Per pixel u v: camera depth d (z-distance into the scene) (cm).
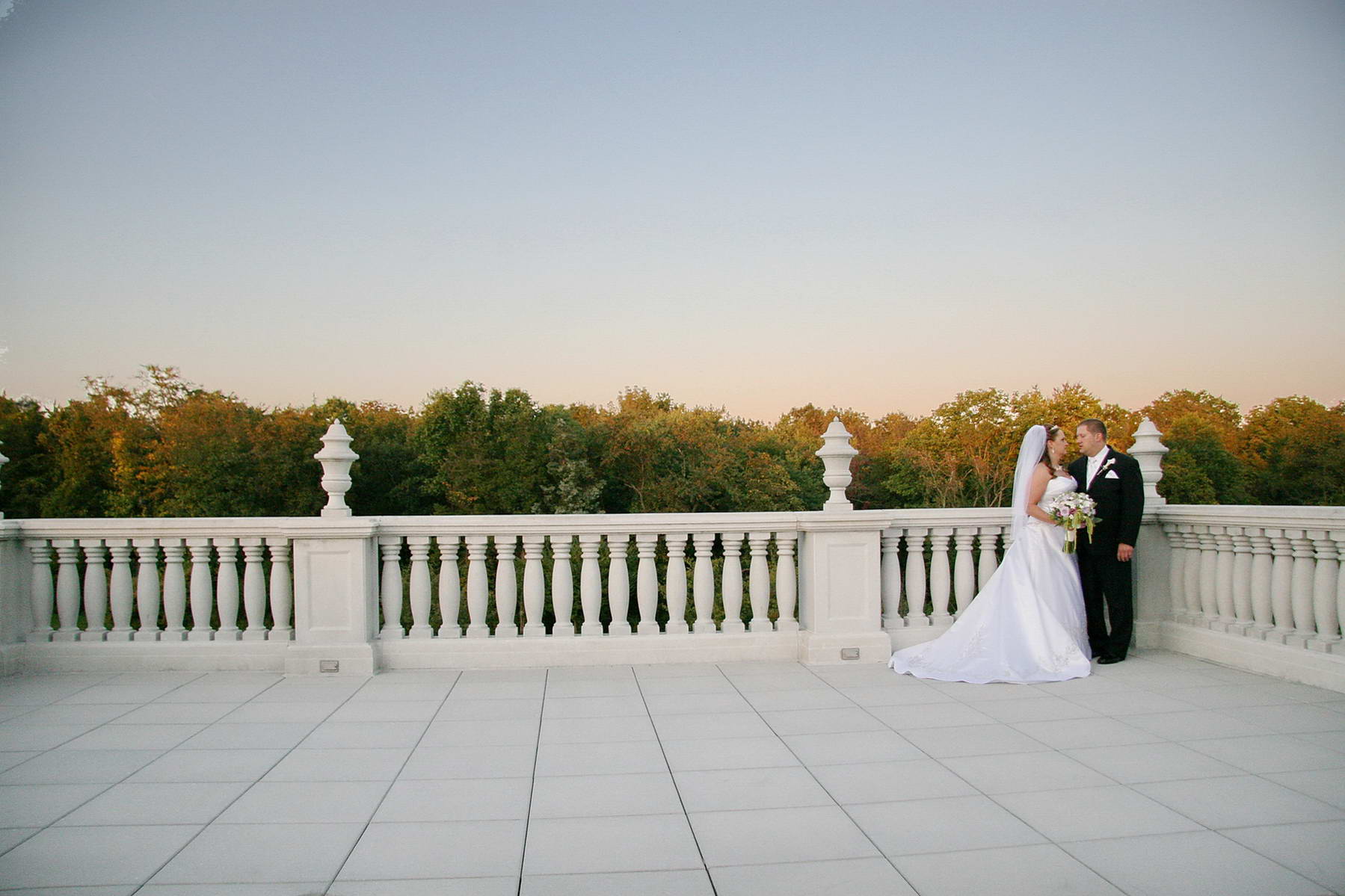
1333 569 573
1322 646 575
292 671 630
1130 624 650
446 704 548
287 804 378
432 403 4241
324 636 634
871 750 449
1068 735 472
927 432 4828
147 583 662
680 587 674
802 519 665
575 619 1288
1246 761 426
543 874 308
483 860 320
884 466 5050
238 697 567
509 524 662
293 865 317
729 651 671
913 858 319
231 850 330
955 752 446
